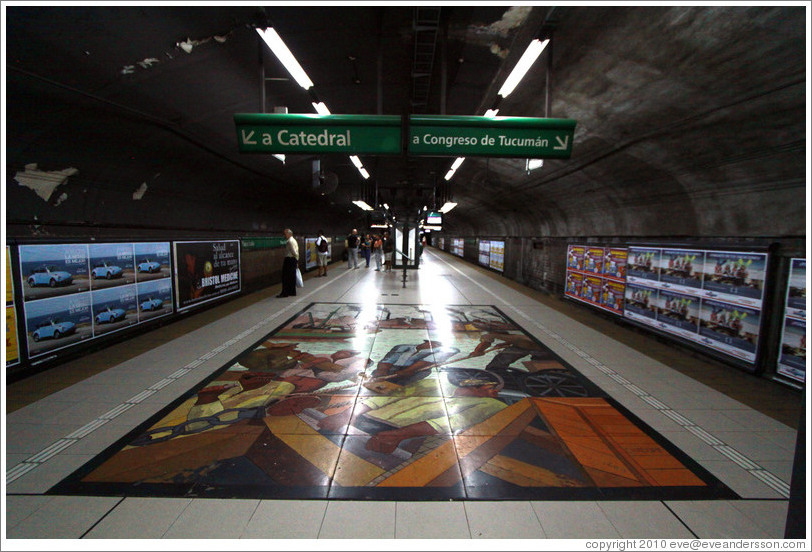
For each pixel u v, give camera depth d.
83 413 3.52
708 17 3.04
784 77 3.26
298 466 2.74
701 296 5.22
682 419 3.54
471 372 4.65
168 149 5.86
